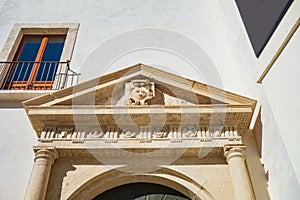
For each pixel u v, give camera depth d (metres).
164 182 6.24
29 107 6.50
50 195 5.79
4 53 9.28
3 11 10.84
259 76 6.47
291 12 5.52
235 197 5.54
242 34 7.84
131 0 11.28
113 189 6.29
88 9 10.95
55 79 8.55
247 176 5.78
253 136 6.95
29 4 11.11
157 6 11.00
